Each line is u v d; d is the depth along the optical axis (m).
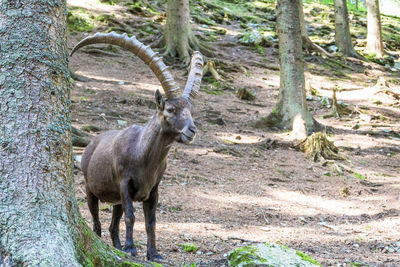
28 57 3.45
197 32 27.31
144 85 17.98
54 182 3.36
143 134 5.11
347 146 14.94
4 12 3.53
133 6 28.14
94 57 20.67
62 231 3.25
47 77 3.48
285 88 15.84
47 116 3.43
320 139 13.86
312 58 26.25
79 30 23.80
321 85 22.81
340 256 6.76
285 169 12.46
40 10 3.56
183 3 22.27
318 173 12.50
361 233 8.34
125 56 21.75
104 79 17.86
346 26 28.69
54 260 3.03
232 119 16.25
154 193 5.35
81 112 13.72
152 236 5.32
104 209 8.22
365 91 22.11
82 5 26.88
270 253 5.30
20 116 3.36
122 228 7.37
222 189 10.30
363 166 13.53
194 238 7.12
